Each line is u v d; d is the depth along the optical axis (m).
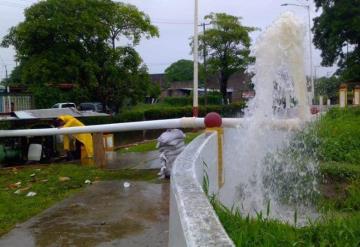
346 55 40.91
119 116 23.23
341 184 6.90
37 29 24.56
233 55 48.94
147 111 28.05
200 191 2.91
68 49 25.30
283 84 6.22
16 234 5.63
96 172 9.79
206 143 5.25
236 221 3.47
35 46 25.42
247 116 6.43
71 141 12.46
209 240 2.01
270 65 6.17
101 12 26.00
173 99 51.25
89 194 7.70
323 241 3.32
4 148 11.85
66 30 24.72
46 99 25.75
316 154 7.77
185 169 3.68
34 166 11.25
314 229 3.64
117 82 27.36
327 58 42.12
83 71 25.77
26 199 7.58
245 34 48.25
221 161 5.60
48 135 11.80
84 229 5.73
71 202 7.18
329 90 42.03
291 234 3.35
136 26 27.06
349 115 15.34
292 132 6.72
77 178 9.16
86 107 27.78
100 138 10.83
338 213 4.96
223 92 51.12
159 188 7.94
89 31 25.30
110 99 27.70
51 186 8.55
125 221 6.00
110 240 5.28
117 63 27.31
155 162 11.02
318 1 40.50
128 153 13.05
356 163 7.81
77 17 25.16
